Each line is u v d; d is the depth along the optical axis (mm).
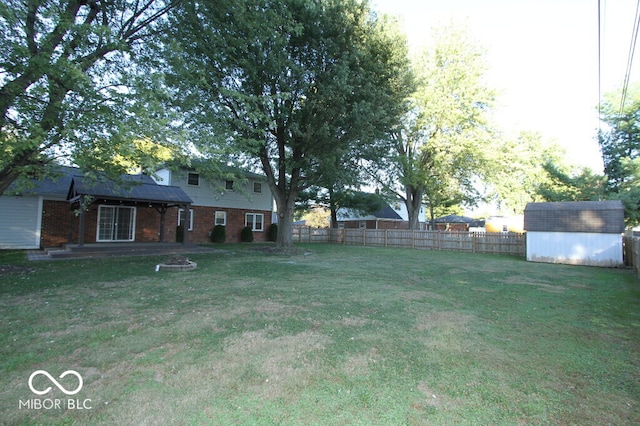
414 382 3041
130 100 6504
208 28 9445
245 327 4430
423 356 3621
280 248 15492
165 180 19188
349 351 3707
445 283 8062
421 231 20422
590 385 3045
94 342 3828
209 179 10625
